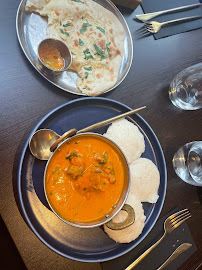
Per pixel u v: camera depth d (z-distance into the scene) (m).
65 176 0.29
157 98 0.38
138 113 0.37
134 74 0.38
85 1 0.35
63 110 0.32
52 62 0.32
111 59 0.36
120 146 0.32
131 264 0.31
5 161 0.29
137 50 0.39
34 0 0.31
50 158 0.27
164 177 0.34
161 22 0.41
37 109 0.31
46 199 0.26
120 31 0.37
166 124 0.38
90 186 0.29
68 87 0.33
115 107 0.34
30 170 0.29
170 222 0.34
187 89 0.39
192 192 0.37
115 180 0.30
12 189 0.28
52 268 0.28
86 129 0.30
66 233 0.29
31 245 0.27
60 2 0.33
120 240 0.30
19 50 0.32
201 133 0.40
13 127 0.30
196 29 0.44
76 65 0.33
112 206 0.30
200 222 0.36
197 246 0.35
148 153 0.35
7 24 0.32
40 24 0.33
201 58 0.44
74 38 0.34
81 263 0.29
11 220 0.27
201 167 0.37
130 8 0.39
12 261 0.28
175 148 0.38
